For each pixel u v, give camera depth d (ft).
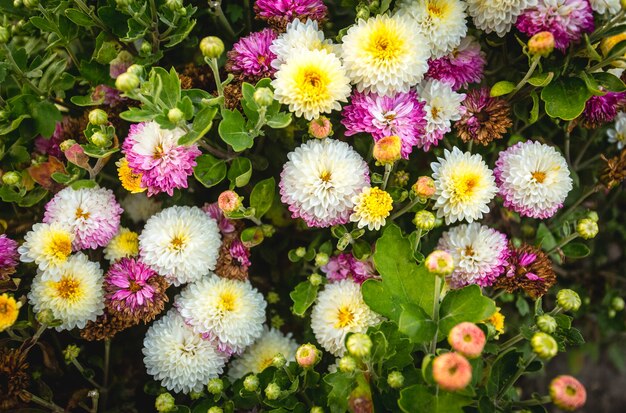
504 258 1.37
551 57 1.36
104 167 1.52
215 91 1.44
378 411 1.19
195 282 1.41
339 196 1.31
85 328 1.36
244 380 1.30
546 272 1.37
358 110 1.34
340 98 1.30
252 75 1.36
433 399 1.11
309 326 1.50
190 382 1.37
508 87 1.37
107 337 1.37
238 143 1.27
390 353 1.20
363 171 1.34
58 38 1.45
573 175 1.56
